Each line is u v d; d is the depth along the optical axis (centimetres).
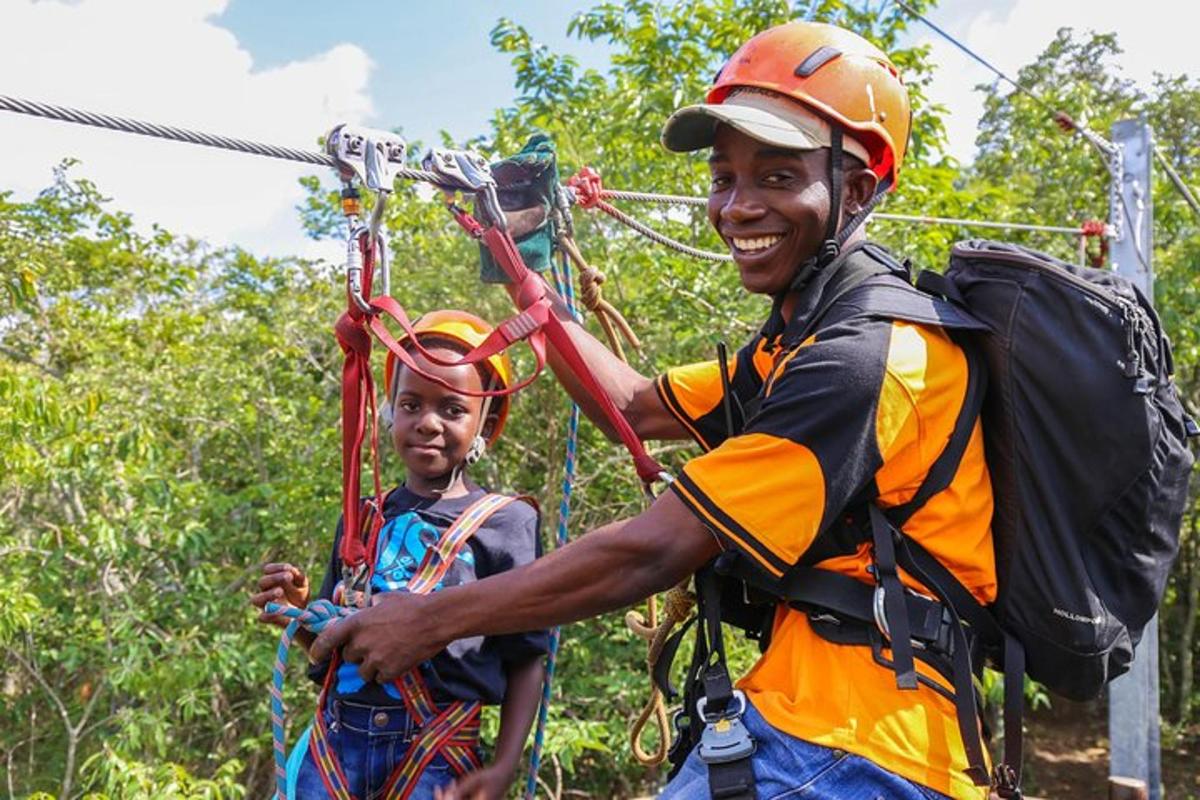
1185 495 167
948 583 158
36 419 601
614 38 675
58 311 962
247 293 1090
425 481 219
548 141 216
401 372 218
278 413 862
